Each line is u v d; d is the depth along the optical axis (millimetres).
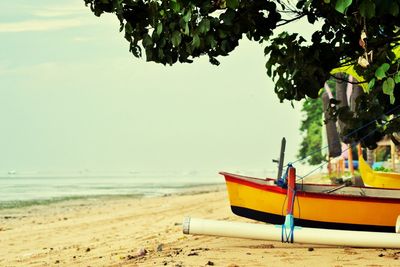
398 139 15281
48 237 20250
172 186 72188
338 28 12164
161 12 10773
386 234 10812
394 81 10266
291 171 12391
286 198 13086
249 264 10008
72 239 19438
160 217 25406
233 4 10117
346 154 38469
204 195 41406
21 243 18938
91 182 94688
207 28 10492
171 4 10367
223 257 10711
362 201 12922
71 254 15242
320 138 82438
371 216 12977
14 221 27281
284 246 11828
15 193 54594
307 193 12945
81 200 43031
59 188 67062
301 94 12555
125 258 12820
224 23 10664
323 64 12336
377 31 11406
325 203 12977
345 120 15047
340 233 10828
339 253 10898
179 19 10781
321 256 10633
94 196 48406
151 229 20578
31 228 23531
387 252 10969
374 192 14656
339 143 23219
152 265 10461
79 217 28125
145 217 25906
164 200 38469
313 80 12430
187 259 10680
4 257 15695
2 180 110125
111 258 13352
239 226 10969
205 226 10977
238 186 13719
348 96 22312
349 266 9680
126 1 10922
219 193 43125
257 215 13602
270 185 13250
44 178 129500
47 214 31078
